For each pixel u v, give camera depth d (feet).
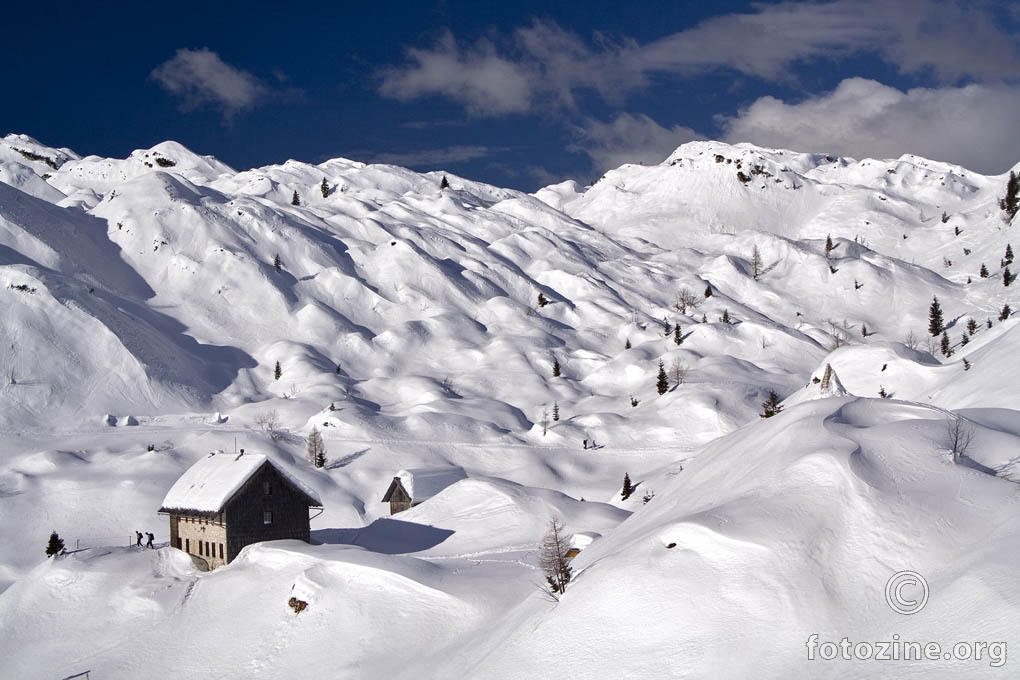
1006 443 175.83
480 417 523.29
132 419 504.84
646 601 149.79
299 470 405.80
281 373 625.00
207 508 250.57
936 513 149.28
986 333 402.11
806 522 152.66
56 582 244.01
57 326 557.33
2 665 215.92
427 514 298.35
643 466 433.89
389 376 643.86
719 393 526.16
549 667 149.07
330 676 183.21
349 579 211.41
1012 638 115.55
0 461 419.33
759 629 136.87
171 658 203.82
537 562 227.20
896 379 373.20
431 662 176.65
